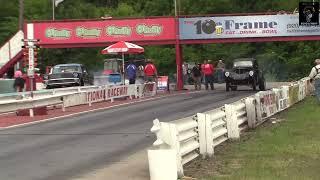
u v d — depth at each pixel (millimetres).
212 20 89312
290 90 54438
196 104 59031
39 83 85062
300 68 135000
